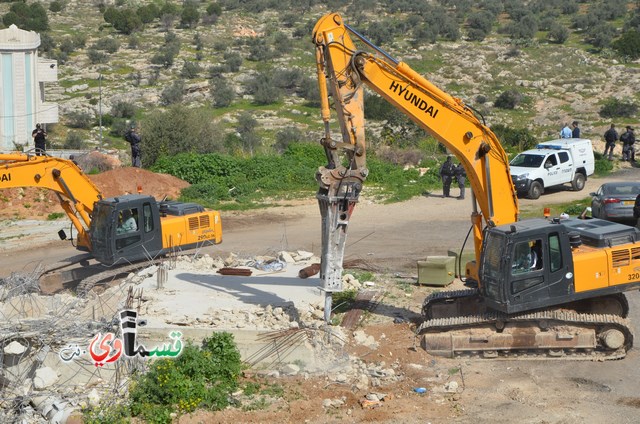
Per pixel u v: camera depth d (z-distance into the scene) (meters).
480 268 16.52
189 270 21.38
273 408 14.32
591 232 17.00
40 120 50.50
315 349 16.14
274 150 48.44
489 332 16.36
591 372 15.65
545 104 69.88
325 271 16.50
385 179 37.41
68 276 22.39
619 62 80.06
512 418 13.73
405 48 85.69
